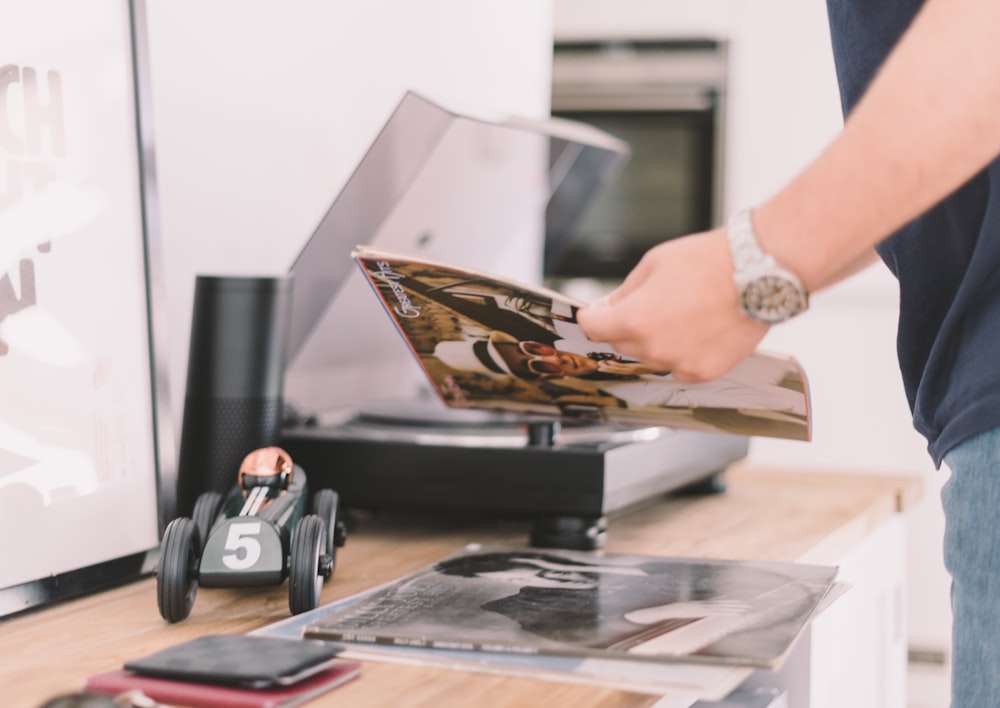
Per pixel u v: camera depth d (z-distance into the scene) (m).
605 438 1.18
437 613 0.80
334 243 1.22
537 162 1.51
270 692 0.63
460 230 1.50
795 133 3.44
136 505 0.98
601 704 0.64
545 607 0.82
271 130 1.38
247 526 0.86
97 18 0.97
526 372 0.99
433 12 1.75
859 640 1.27
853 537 1.26
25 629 0.82
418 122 1.17
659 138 3.52
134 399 0.99
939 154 0.62
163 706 0.61
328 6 1.48
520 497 1.09
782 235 0.66
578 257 3.57
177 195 1.23
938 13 0.62
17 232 0.89
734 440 1.42
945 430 0.77
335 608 0.85
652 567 0.97
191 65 1.25
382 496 1.13
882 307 3.26
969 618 0.75
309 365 1.41
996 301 0.75
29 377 0.89
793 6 3.40
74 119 0.95
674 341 0.69
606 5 3.50
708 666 0.69
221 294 1.04
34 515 0.89
